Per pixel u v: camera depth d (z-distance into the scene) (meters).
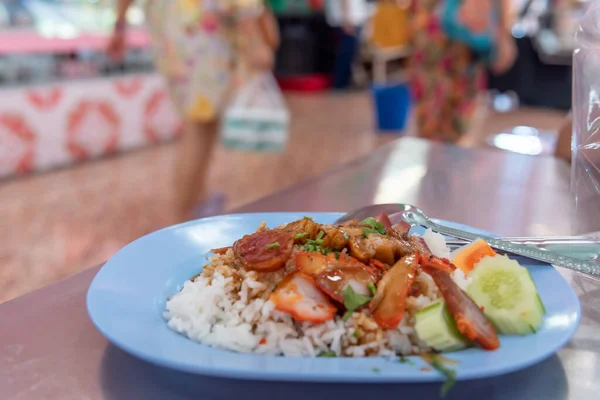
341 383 0.32
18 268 1.18
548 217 0.60
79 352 0.34
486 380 0.33
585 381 0.34
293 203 0.61
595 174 0.46
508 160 0.84
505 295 0.36
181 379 0.32
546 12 3.17
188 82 1.28
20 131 1.79
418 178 0.73
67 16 2.03
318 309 0.35
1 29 1.79
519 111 3.14
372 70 3.90
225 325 0.36
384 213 0.46
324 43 4.33
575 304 0.37
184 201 1.41
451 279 0.35
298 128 2.76
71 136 1.97
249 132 1.75
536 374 0.34
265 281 0.38
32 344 0.35
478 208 0.63
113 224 1.44
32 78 1.83
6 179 1.79
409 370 0.30
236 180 1.89
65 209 1.54
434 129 1.50
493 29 1.35
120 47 1.55
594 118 0.45
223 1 1.22
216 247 0.45
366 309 0.36
